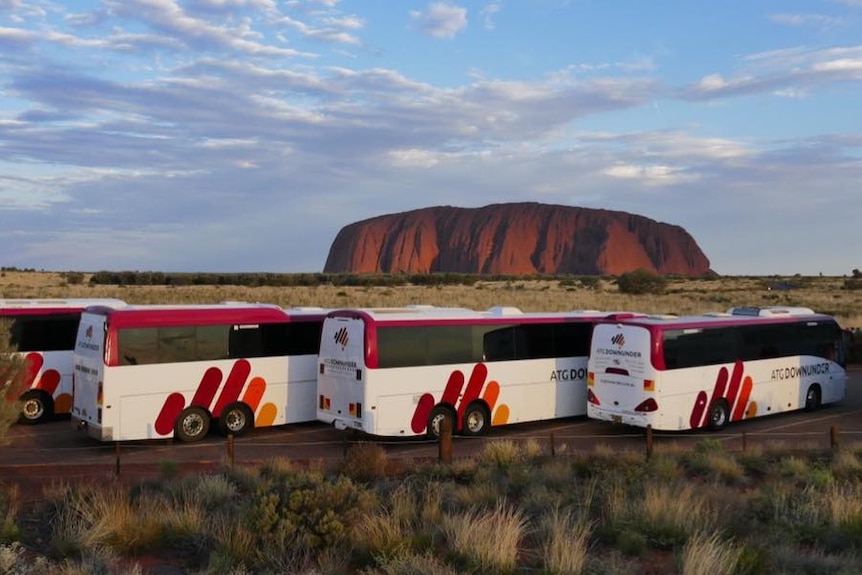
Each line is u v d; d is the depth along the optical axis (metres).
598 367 18.20
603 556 8.88
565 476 12.73
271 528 8.95
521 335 18.59
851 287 88.69
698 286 98.25
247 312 17.39
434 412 17.00
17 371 13.59
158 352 16.17
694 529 9.32
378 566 8.23
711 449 15.06
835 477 13.04
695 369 18.20
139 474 13.16
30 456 15.10
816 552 8.83
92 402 15.85
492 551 8.27
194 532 9.24
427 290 79.75
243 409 17.33
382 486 11.81
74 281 87.44
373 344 16.08
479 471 12.85
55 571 7.72
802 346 21.58
